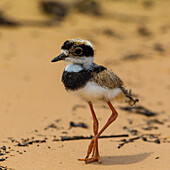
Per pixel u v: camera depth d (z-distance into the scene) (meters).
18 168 7.95
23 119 11.65
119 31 25.98
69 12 27.55
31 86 15.16
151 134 10.93
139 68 19.27
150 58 21.14
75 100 13.98
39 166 8.08
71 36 23.27
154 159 8.70
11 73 16.61
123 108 13.46
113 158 8.67
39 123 11.40
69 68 7.80
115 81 7.78
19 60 18.56
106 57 20.61
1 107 12.61
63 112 12.61
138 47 23.03
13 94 14.08
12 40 21.47
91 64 7.84
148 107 13.73
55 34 23.22
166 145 9.89
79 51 7.66
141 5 33.19
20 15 24.73
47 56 19.64
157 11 32.12
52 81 15.97
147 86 16.44
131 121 12.20
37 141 9.80
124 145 9.73
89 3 29.20
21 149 9.16
